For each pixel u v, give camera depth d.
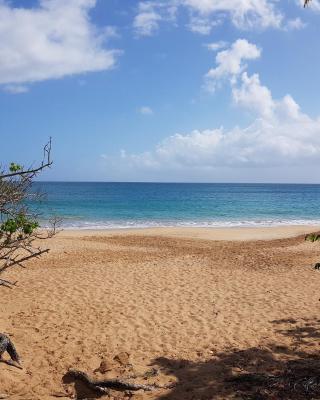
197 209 55.31
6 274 13.12
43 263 15.16
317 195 114.81
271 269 14.80
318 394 5.61
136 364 6.84
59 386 6.08
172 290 11.75
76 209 51.97
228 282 12.84
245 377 6.22
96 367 6.75
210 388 5.93
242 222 38.66
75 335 8.16
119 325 8.79
